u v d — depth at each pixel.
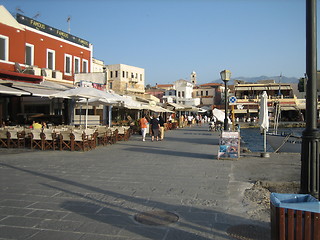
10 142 14.27
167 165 9.55
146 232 4.15
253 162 10.13
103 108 25.59
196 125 47.44
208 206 5.29
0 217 4.74
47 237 3.99
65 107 22.38
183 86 84.00
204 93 86.00
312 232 3.05
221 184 6.93
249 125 49.41
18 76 18.03
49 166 9.27
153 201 5.61
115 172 8.38
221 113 26.30
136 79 61.09
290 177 7.66
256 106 63.44
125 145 15.82
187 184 6.95
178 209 5.14
